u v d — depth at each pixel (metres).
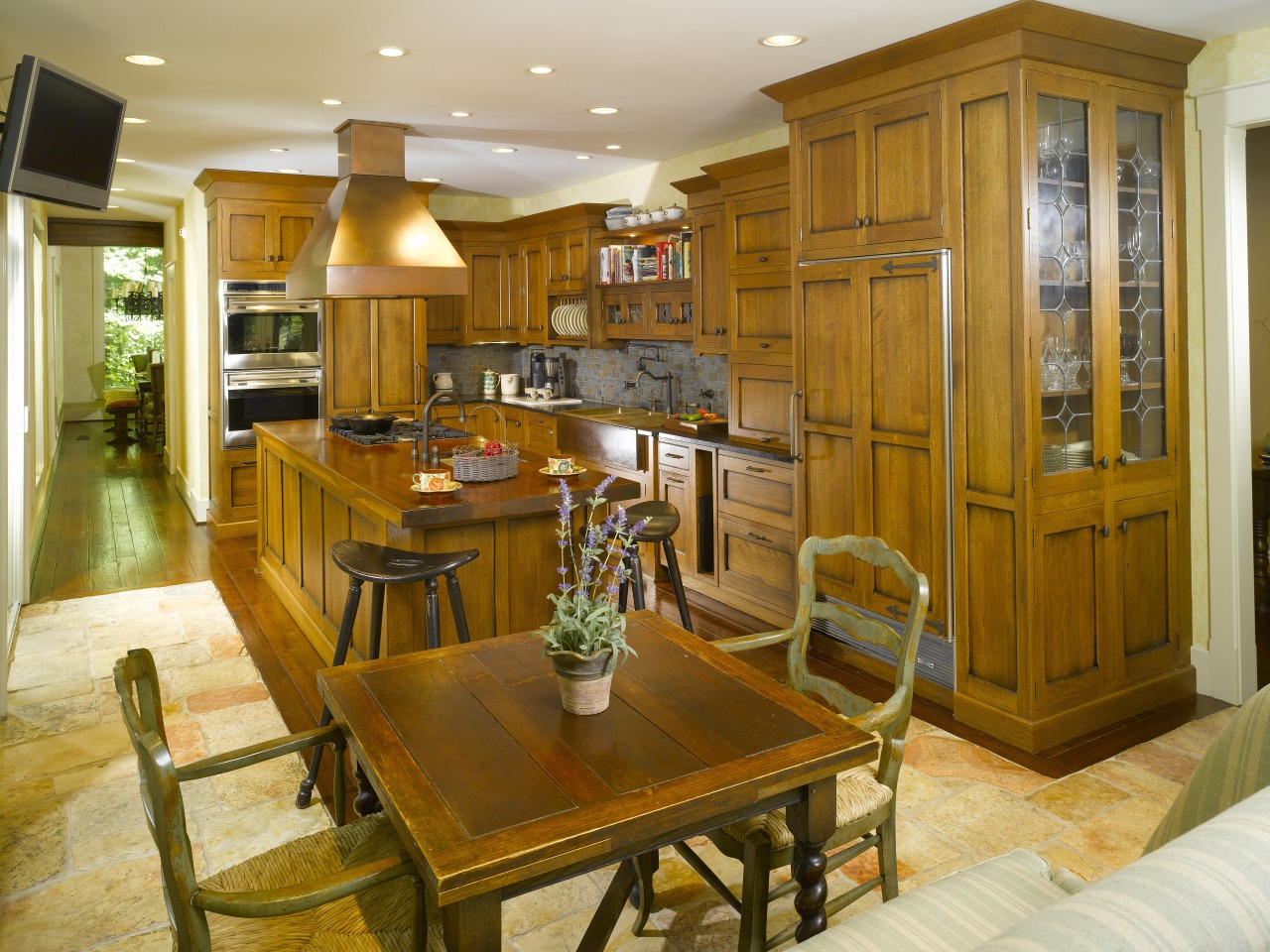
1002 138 3.29
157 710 1.68
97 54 3.76
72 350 14.23
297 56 3.79
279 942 1.68
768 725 1.90
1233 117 3.61
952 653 3.75
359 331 7.07
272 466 5.49
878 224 3.79
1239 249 3.70
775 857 2.00
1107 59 3.43
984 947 0.90
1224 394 3.76
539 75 4.07
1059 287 3.37
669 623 2.57
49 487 8.31
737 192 4.98
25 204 5.30
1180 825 1.61
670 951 2.31
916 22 3.34
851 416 4.02
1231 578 3.81
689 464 5.42
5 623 3.84
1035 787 3.13
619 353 7.31
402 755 1.77
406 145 5.61
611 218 6.46
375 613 3.24
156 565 6.16
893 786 2.23
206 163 6.20
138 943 2.37
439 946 1.67
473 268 7.93
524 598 3.74
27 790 3.16
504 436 7.69
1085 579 3.55
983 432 3.46
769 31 3.43
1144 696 3.76
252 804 3.06
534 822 1.53
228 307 6.62
